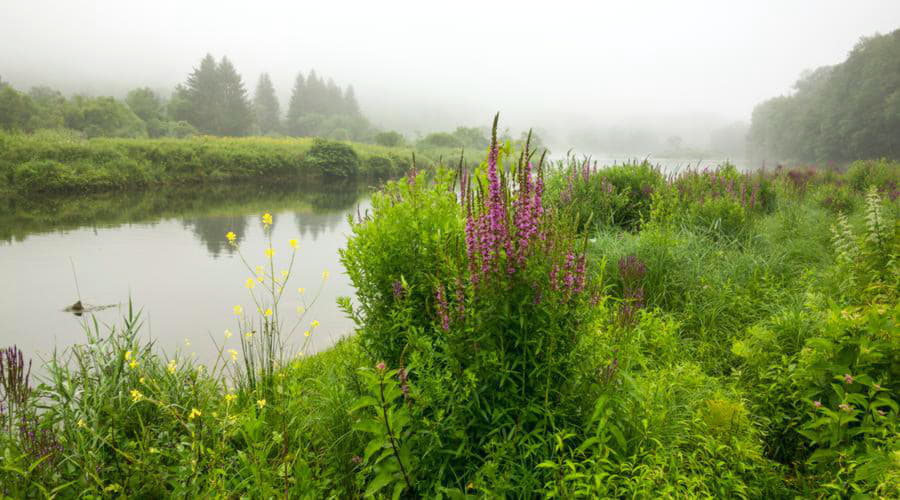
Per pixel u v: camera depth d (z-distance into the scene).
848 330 2.99
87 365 3.32
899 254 4.01
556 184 8.48
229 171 36.09
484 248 2.68
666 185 8.77
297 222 17.98
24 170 24.05
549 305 2.70
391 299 3.34
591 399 2.74
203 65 119.75
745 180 9.95
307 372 4.59
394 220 3.53
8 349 2.65
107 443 2.64
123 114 85.38
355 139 136.75
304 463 2.56
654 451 2.60
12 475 2.40
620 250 6.06
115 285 9.27
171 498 2.44
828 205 9.84
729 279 5.25
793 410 3.13
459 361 2.74
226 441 2.84
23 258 11.36
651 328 4.35
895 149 65.56
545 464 2.34
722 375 3.91
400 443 2.56
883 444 2.45
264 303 8.30
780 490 2.62
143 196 25.72
